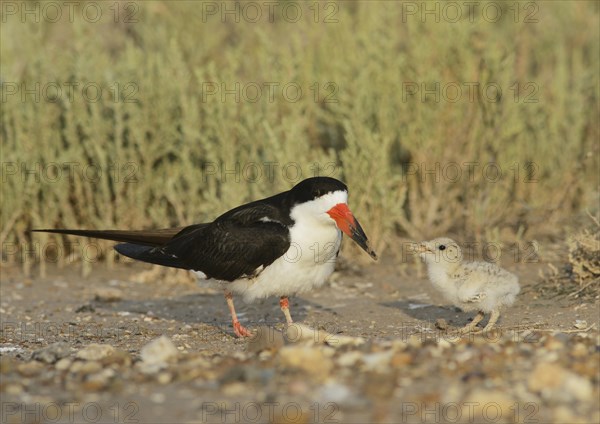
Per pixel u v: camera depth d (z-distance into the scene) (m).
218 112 14.15
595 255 11.70
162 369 8.23
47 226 14.33
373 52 15.11
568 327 10.15
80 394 7.57
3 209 14.35
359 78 14.69
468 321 10.90
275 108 14.58
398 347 8.47
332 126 15.21
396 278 13.27
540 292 11.81
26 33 16.52
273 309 12.04
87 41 15.88
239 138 14.41
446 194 14.80
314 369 7.77
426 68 14.89
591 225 13.41
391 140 14.88
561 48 16.22
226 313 12.00
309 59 15.34
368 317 11.36
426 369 7.77
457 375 7.61
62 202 14.30
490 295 10.00
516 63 16.50
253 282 10.38
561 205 14.95
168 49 15.72
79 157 14.33
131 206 14.39
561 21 17.47
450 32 14.95
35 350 9.86
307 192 10.12
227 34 17.75
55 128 14.76
